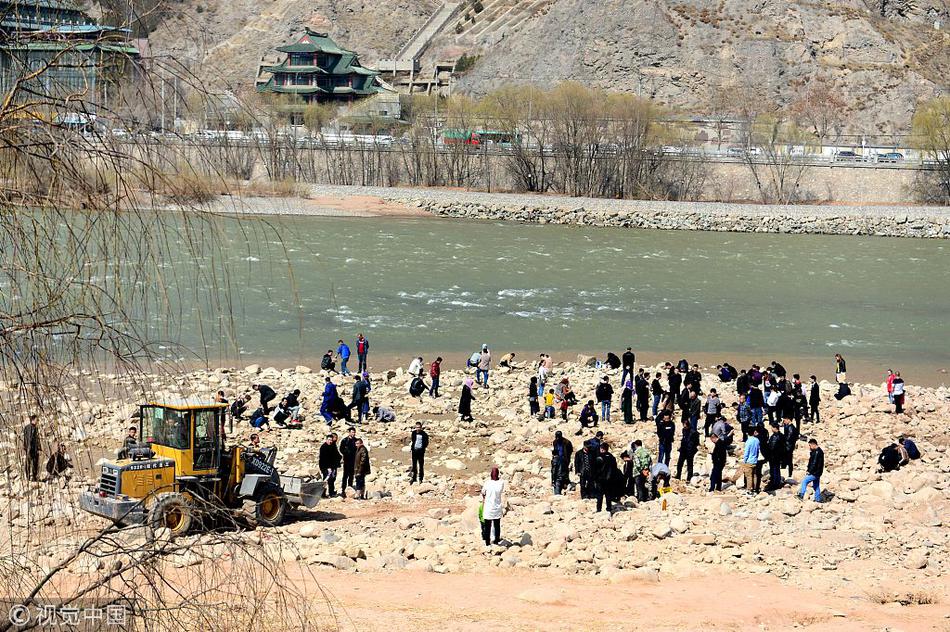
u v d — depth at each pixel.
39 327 8.62
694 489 31.62
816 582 21.75
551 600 19.05
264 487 23.98
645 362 59.31
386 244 104.12
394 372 50.88
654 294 83.12
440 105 189.12
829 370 59.59
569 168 159.38
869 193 154.25
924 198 152.25
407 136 177.25
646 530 25.39
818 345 66.50
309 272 81.00
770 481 30.88
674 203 146.38
